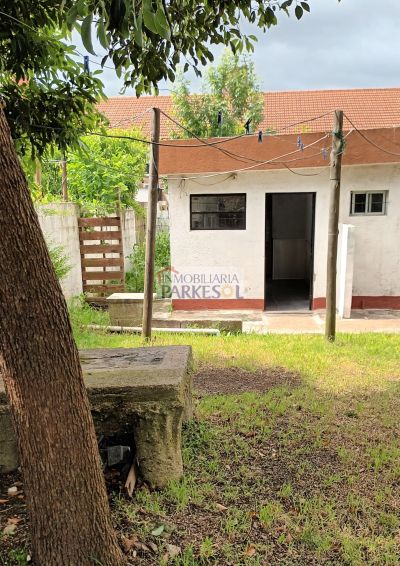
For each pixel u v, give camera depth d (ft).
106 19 5.66
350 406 13.15
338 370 16.56
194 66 12.14
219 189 29.60
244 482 9.13
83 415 5.93
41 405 5.59
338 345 20.57
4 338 5.38
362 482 9.22
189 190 29.73
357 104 57.82
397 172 28.78
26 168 15.69
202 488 8.80
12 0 10.58
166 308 32.12
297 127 52.75
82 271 31.83
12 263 5.13
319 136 27.94
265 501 8.52
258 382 15.33
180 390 8.85
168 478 8.82
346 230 27.66
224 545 7.30
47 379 5.55
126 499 8.40
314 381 15.33
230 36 11.84
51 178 38.32
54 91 13.12
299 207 42.50
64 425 5.72
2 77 13.33
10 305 5.23
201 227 30.66
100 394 8.59
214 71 40.55
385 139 27.61
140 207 43.11
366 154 27.81
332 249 20.83
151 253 21.26
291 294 36.73
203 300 31.30
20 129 13.42
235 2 10.91
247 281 30.86
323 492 8.86
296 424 11.81
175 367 10.00
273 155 28.25
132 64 11.08
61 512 5.91
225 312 31.01
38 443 5.69
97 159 36.78
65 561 6.04
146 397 8.67
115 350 12.23
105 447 10.06
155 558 6.97
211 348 19.98
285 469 9.68
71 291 29.71
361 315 29.12
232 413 12.40
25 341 5.39
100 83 13.43
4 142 5.02
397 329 25.34
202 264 30.78
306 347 20.17
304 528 7.72
